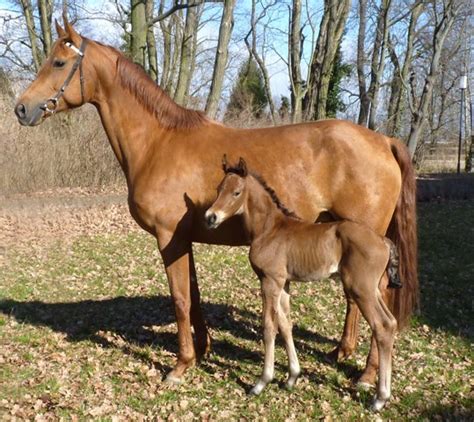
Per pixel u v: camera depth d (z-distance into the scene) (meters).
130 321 5.87
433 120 28.80
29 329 5.55
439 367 4.62
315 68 19.56
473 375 4.47
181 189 4.30
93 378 4.40
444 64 22.66
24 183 13.38
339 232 3.73
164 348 5.10
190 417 3.82
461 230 10.75
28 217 11.18
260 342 5.25
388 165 4.30
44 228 10.48
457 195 16.16
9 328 5.56
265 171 4.25
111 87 4.51
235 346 5.13
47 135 13.81
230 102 25.19
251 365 4.69
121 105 4.51
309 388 4.22
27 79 17.34
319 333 5.46
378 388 3.85
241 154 4.31
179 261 4.37
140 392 4.20
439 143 30.84
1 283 7.14
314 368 4.62
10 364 4.65
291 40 18.30
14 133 13.30
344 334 4.73
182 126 4.50
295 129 4.39
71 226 10.67
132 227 10.65
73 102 4.50
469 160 23.88
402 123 23.58
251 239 4.07
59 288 7.02
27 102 4.39
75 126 14.37
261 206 3.98
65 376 4.42
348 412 3.87
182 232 4.34
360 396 4.08
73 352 4.97
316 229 3.83
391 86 22.31
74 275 7.57
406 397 4.08
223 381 4.37
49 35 17.61
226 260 8.33
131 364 4.68
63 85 4.41
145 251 8.90
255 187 3.98
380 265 3.66
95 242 9.50
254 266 4.02
